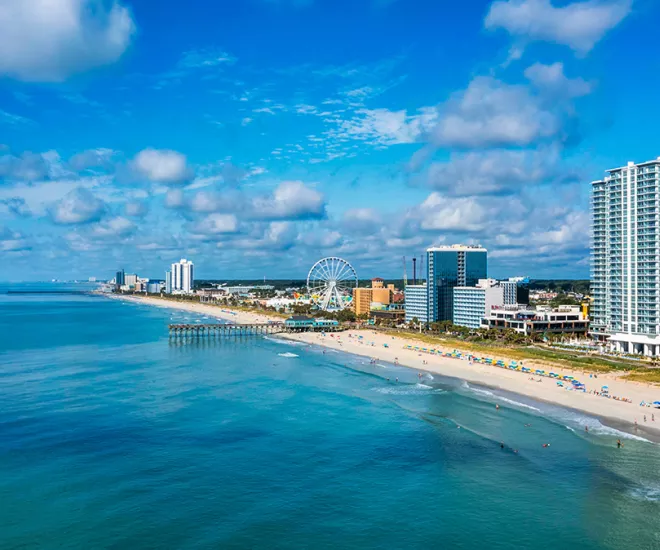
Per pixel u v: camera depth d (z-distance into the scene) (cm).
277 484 11825
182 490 11538
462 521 10188
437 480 11875
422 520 10256
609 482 11581
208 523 10200
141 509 10700
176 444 14238
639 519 10150
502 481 11762
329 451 13688
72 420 16275
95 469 12600
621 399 17700
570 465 12462
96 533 9831
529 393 19000
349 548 9394
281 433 15075
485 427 15225
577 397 18138
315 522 10238
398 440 14375
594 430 14712
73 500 11050
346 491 11462
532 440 14062
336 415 16750
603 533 9719
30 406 17838
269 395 19462
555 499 10919
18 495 11250
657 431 14600
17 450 13750
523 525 10012
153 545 9481
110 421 16188
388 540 9631
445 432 14888
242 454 13525
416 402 18188
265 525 10138
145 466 12788
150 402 18438
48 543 9500
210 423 16012
